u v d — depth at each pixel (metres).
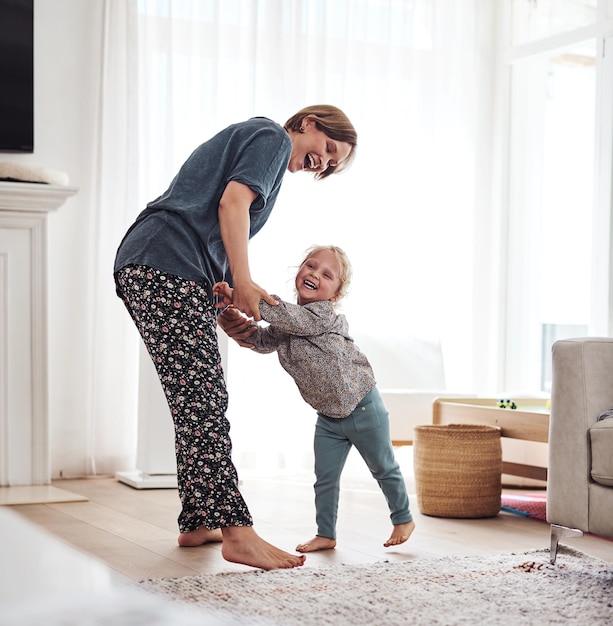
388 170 4.35
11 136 3.66
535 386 4.54
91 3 3.84
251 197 2.07
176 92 3.91
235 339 2.37
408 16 4.39
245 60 4.05
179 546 2.33
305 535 2.56
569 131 4.35
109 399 3.82
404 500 2.37
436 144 4.49
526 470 3.23
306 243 4.17
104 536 2.48
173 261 2.09
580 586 1.92
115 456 3.83
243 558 2.00
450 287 4.54
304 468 4.14
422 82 4.43
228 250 2.05
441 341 4.50
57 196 3.37
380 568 2.04
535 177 4.55
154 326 2.07
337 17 4.25
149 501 3.14
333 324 2.28
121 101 3.82
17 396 3.40
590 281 4.19
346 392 2.26
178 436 2.04
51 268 3.79
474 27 4.59
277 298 2.19
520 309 4.63
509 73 4.66
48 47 3.79
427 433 2.95
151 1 3.85
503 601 1.77
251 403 4.03
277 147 2.13
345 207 4.25
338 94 4.25
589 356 2.15
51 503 3.07
